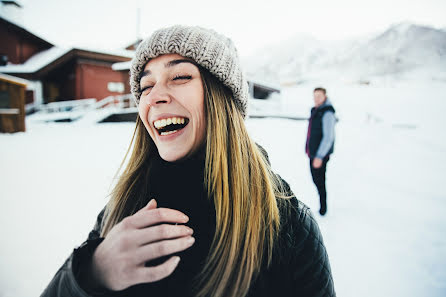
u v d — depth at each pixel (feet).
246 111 2.86
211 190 2.13
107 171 15.35
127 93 63.62
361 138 32.17
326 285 2.12
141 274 1.30
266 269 1.99
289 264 2.08
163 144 2.25
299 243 2.15
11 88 33.83
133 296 1.69
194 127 2.22
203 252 1.90
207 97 2.29
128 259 1.32
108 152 20.99
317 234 2.27
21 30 67.87
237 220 2.06
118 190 2.77
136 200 2.67
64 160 18.43
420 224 8.83
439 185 13.61
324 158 9.24
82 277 1.41
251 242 2.00
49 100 65.77
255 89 72.43
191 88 2.21
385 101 89.45
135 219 1.42
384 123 49.16
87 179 13.84
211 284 1.80
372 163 19.52
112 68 59.67
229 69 2.36
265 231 2.10
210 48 2.25
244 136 2.45
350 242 7.73
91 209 9.99
